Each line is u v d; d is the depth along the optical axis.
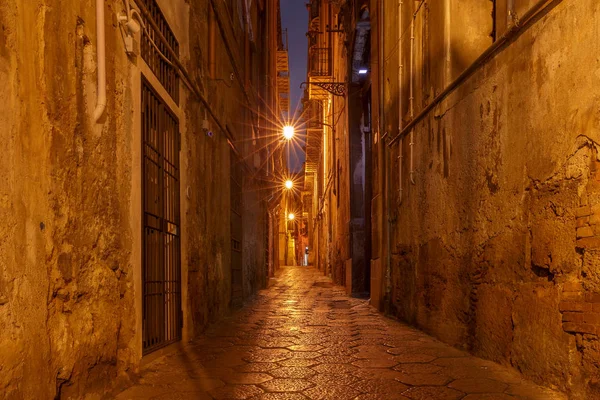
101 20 3.45
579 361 3.34
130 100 4.16
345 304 10.56
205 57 7.40
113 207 3.76
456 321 5.47
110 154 3.73
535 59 3.91
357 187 13.18
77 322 3.14
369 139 13.27
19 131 2.51
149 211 4.75
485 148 4.79
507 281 4.34
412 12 7.41
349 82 13.42
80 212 3.21
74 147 3.14
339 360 4.90
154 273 4.85
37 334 2.64
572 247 3.43
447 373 4.30
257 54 15.27
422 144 6.76
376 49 9.81
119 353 3.86
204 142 7.09
